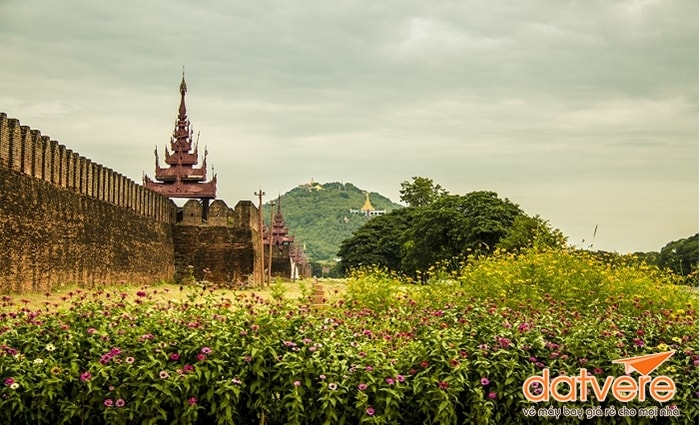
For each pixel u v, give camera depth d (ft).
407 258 221.66
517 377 34.09
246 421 34.12
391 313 53.06
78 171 126.41
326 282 193.98
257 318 35.24
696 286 73.31
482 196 211.20
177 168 189.78
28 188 106.52
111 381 32.71
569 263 65.77
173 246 174.91
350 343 36.37
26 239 105.19
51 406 32.89
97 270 132.36
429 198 319.27
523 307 56.24
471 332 36.37
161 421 33.04
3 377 32.65
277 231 297.74
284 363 33.17
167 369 32.89
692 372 35.65
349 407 33.19
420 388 33.19
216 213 175.63
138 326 35.99
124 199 147.43
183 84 192.54
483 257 77.10
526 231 139.03
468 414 33.91
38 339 35.17
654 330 39.58
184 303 39.37
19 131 103.65
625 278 65.46
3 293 98.02
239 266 173.78
